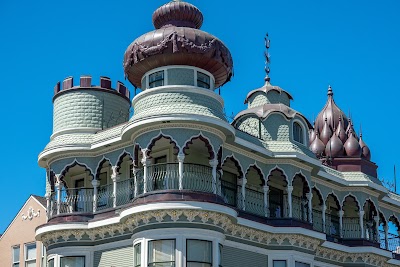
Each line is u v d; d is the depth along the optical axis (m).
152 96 44.16
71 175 50.16
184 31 44.91
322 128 63.88
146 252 41.59
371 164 60.06
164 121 42.31
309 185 50.59
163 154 45.50
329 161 58.72
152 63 45.41
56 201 47.75
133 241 43.47
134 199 43.12
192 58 44.91
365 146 60.28
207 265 41.41
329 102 65.50
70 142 47.94
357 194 56.72
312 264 49.06
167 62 45.12
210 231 41.88
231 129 44.28
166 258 41.19
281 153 49.06
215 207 41.75
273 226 47.69
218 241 42.31
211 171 44.28
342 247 54.31
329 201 57.19
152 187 43.22
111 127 48.09
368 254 54.94
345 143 59.72
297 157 49.19
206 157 45.94
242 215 46.28
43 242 47.94
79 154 47.78
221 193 45.44
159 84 45.41
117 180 46.62
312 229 48.72
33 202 57.44
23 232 57.34
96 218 46.31
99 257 46.12
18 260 56.97
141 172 44.25
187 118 42.31
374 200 58.06
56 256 46.59
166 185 42.88
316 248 49.88
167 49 44.50
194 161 45.47
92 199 47.78
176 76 44.94
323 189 54.62
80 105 50.00
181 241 41.19
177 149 42.38
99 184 48.12
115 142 46.22
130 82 48.19
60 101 50.56
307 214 49.91
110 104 51.00
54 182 48.12
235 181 48.72
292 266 47.41
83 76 50.69
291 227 47.75
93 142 47.88
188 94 43.81
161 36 44.91
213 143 43.34
